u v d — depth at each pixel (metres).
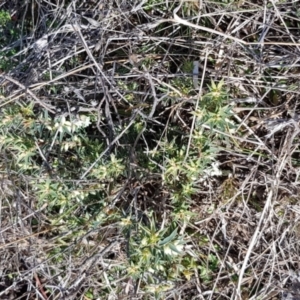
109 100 0.55
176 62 0.57
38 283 0.58
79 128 0.55
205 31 0.56
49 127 0.52
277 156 0.54
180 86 0.53
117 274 0.56
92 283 0.56
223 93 0.47
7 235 0.58
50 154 0.56
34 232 0.58
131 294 0.54
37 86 0.53
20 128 0.53
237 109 0.52
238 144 0.54
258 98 0.53
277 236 0.54
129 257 0.49
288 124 0.52
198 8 0.56
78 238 0.53
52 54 0.57
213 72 0.54
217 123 0.46
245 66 0.54
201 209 0.56
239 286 0.52
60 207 0.56
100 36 0.56
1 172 0.56
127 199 0.54
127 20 0.55
